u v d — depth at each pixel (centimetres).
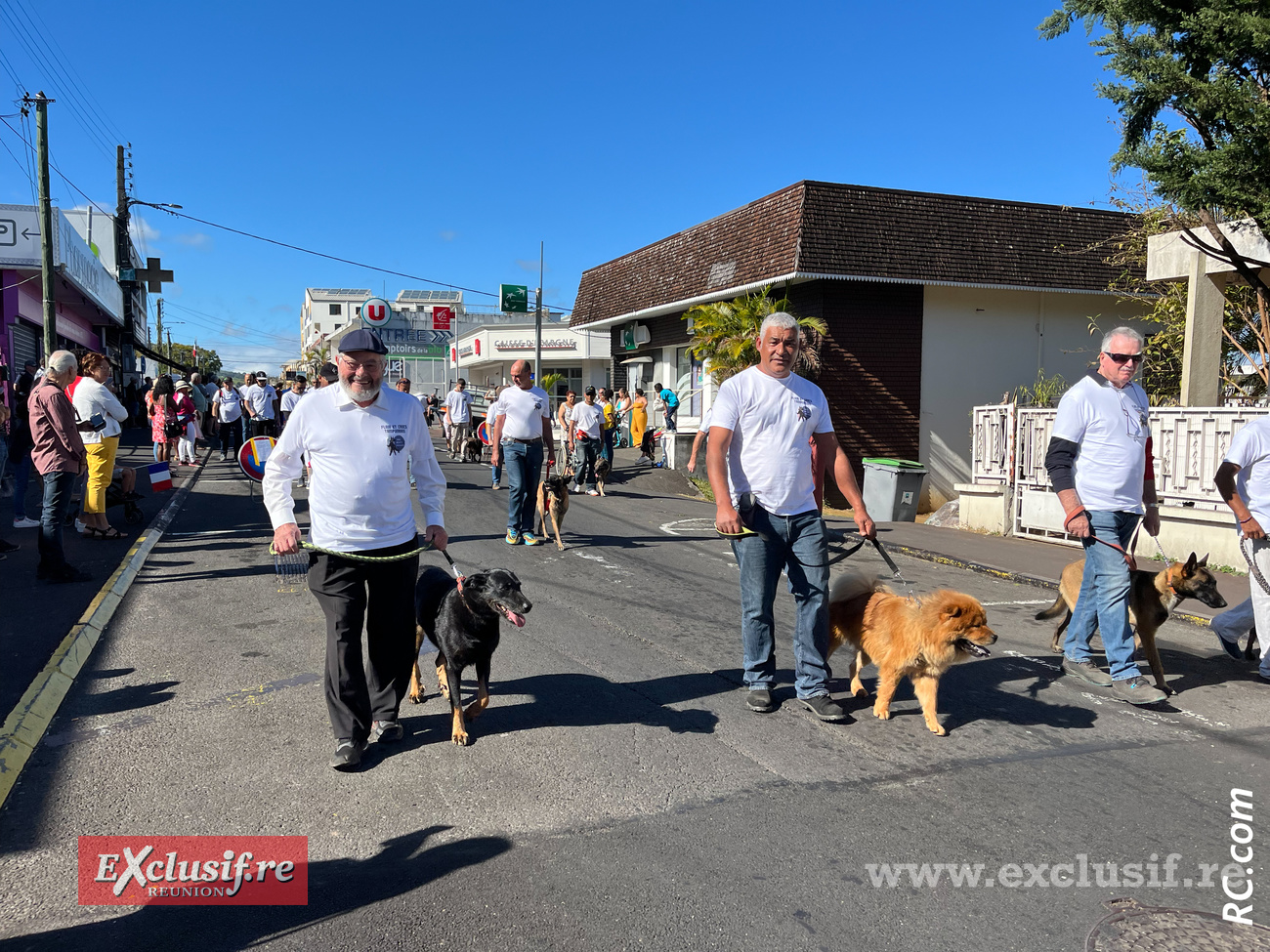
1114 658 533
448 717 477
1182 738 471
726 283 1781
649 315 2217
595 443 1581
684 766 418
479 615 428
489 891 309
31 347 2186
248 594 730
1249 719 503
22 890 307
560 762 420
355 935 283
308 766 410
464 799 380
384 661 435
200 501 1300
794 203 1631
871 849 344
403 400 426
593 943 280
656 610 715
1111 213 1841
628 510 1356
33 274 1980
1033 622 725
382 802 376
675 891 311
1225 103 783
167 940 280
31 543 909
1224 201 824
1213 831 366
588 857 333
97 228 3297
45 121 1811
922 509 1772
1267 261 1030
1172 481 955
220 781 394
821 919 296
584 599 748
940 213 1705
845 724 477
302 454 420
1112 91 849
